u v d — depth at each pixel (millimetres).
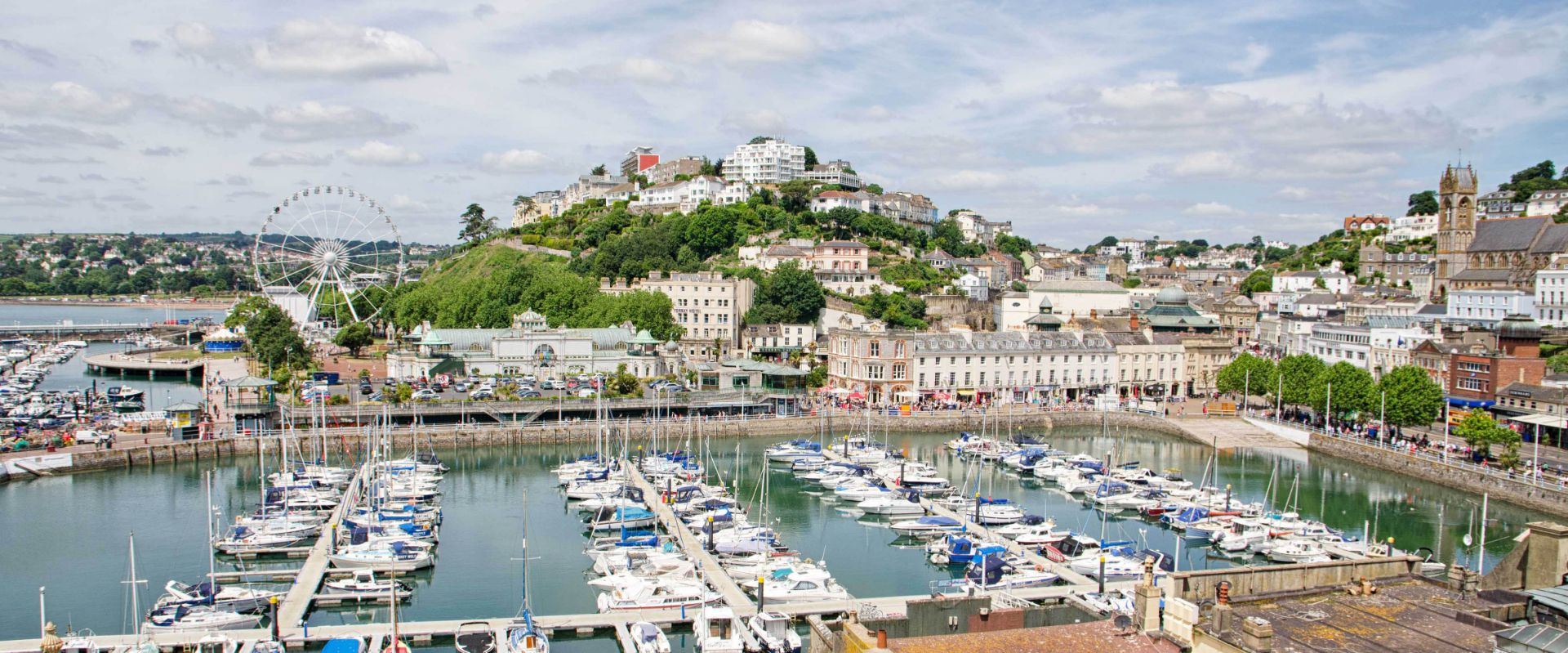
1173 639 46062
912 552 134750
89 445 182000
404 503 150375
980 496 165250
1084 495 169875
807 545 137625
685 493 151625
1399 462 189000
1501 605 47688
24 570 120938
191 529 139250
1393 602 49188
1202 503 156875
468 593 114500
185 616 99312
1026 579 115875
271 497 152375
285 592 110062
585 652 97250
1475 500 168500
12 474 166750
